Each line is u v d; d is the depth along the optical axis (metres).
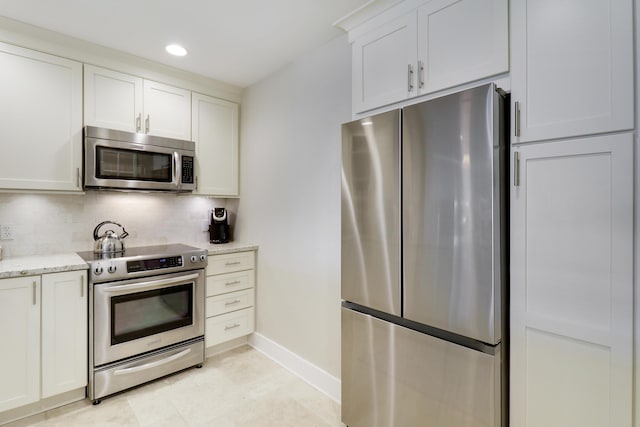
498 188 1.24
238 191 3.12
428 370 1.43
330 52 2.21
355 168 1.71
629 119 1.00
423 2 1.53
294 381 2.36
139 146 2.41
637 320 1.00
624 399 1.02
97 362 2.04
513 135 1.24
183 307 2.46
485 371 1.25
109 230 2.62
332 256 2.20
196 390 2.22
